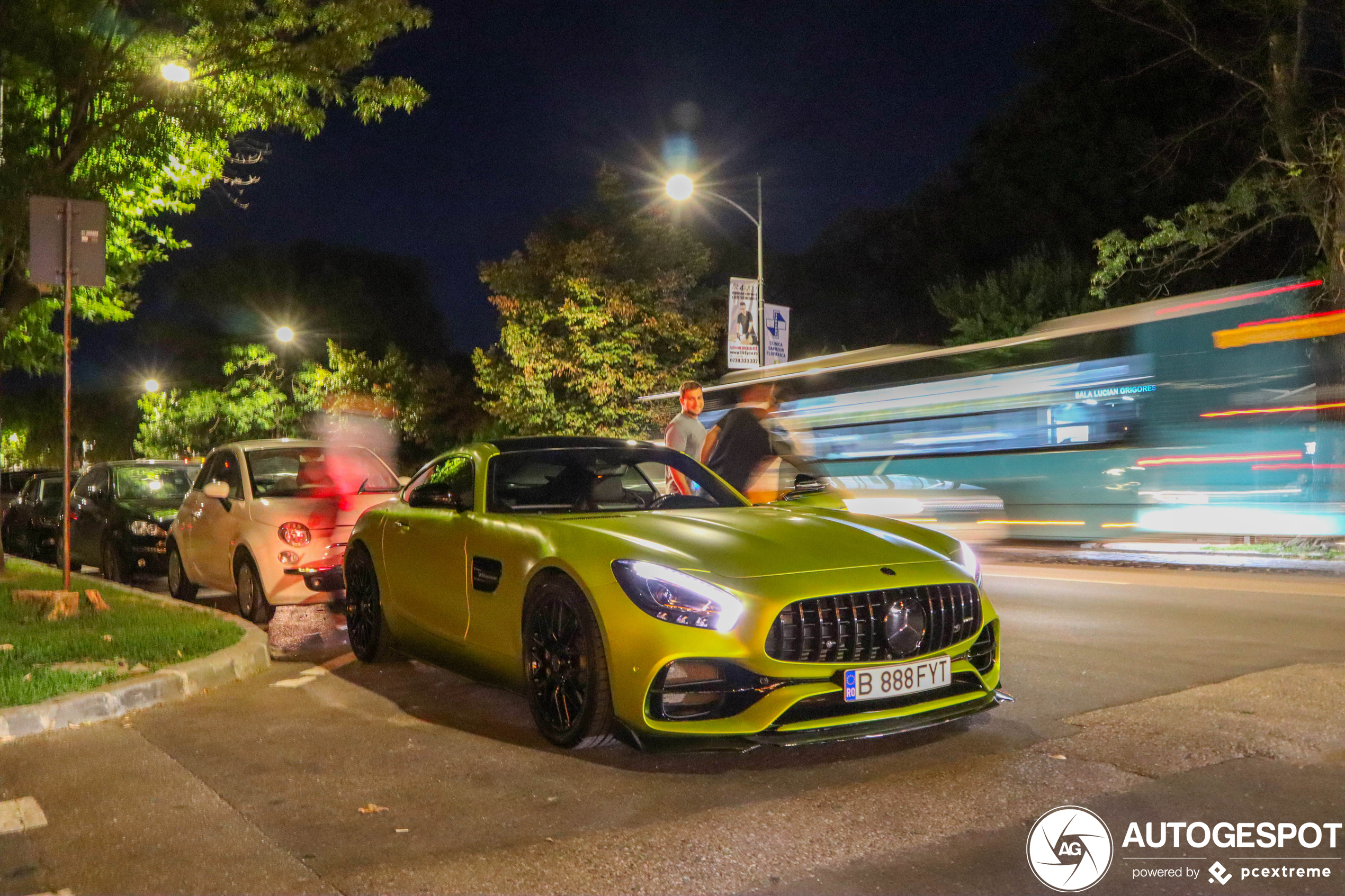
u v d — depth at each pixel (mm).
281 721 5926
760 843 3949
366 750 5305
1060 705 5695
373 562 7223
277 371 41375
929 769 4727
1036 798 4320
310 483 10242
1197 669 6453
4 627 8438
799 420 18234
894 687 4754
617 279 29141
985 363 15445
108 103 11992
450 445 38469
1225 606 8969
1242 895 3471
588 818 4254
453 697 6430
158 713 6172
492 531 5809
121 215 13617
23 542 17078
